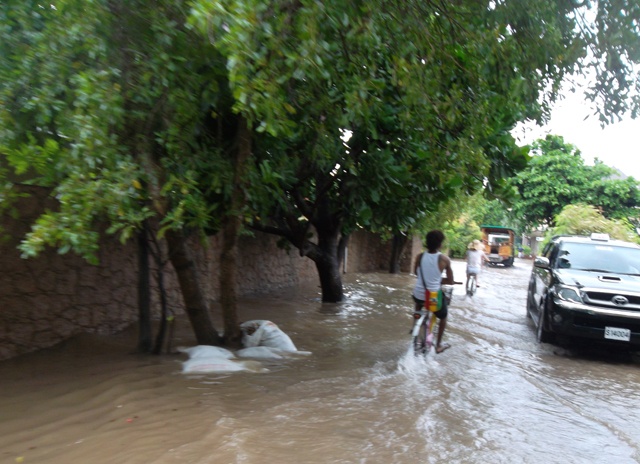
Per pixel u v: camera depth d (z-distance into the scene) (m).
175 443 4.25
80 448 4.17
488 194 8.36
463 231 37.66
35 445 4.23
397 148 9.35
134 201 5.15
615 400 6.43
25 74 4.80
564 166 34.25
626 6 5.53
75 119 4.30
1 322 6.38
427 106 6.39
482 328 10.73
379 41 5.82
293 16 4.97
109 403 5.12
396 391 6.05
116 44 5.27
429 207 10.41
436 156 7.22
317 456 4.22
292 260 16.02
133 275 8.68
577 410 5.89
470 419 5.33
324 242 12.79
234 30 3.91
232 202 6.63
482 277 23.47
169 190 5.54
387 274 21.61
